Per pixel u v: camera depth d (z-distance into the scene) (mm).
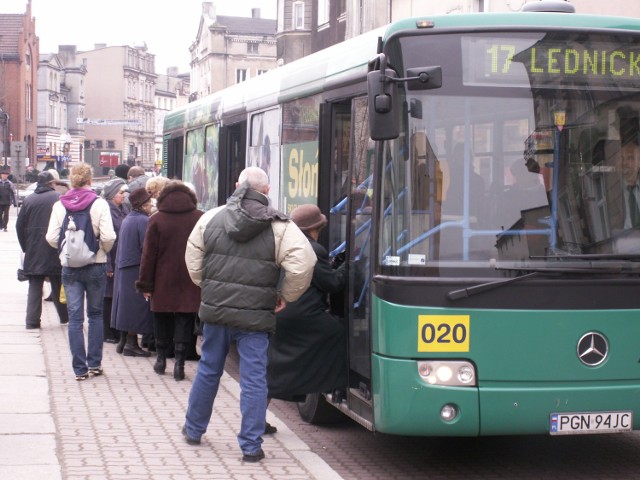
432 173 6801
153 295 10531
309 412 8898
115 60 147375
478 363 6719
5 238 35188
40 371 10867
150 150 161500
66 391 9867
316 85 8648
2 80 100062
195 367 11336
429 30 6898
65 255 10188
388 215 6891
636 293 6871
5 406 9148
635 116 7012
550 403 6758
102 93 147500
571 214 6852
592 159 6922
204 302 7457
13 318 15094
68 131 134250
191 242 7578
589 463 7828
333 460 7816
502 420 6730
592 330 6805
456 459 7922
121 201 12867
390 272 6844
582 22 7000
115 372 10938
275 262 7355
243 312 7320
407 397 6746
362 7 29953
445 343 6711
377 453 8062
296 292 7352
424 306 6727
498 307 6723
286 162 9617
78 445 7781
